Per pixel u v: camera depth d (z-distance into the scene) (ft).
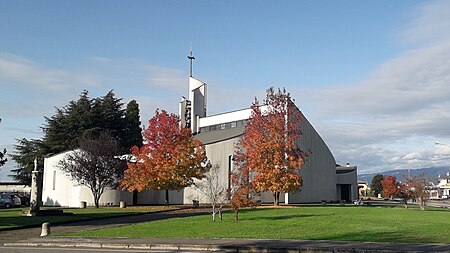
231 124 233.76
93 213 122.11
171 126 150.71
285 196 194.70
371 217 96.17
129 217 112.78
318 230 70.13
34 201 116.78
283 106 150.61
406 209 135.95
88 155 169.48
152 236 66.28
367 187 503.20
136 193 189.67
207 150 179.73
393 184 162.50
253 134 147.43
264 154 146.30
